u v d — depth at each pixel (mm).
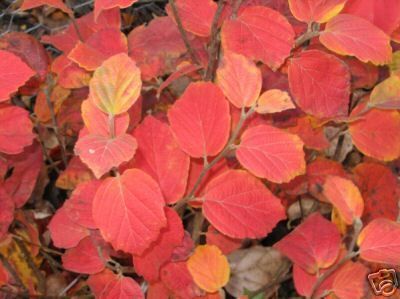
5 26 882
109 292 452
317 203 621
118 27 575
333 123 590
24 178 555
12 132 479
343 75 457
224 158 477
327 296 457
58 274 611
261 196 431
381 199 542
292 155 403
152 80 594
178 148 436
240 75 408
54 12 871
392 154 509
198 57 539
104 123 389
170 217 422
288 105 407
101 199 376
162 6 900
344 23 441
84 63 486
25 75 433
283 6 531
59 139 622
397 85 465
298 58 458
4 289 523
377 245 415
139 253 373
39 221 642
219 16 478
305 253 452
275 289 566
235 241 507
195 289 463
